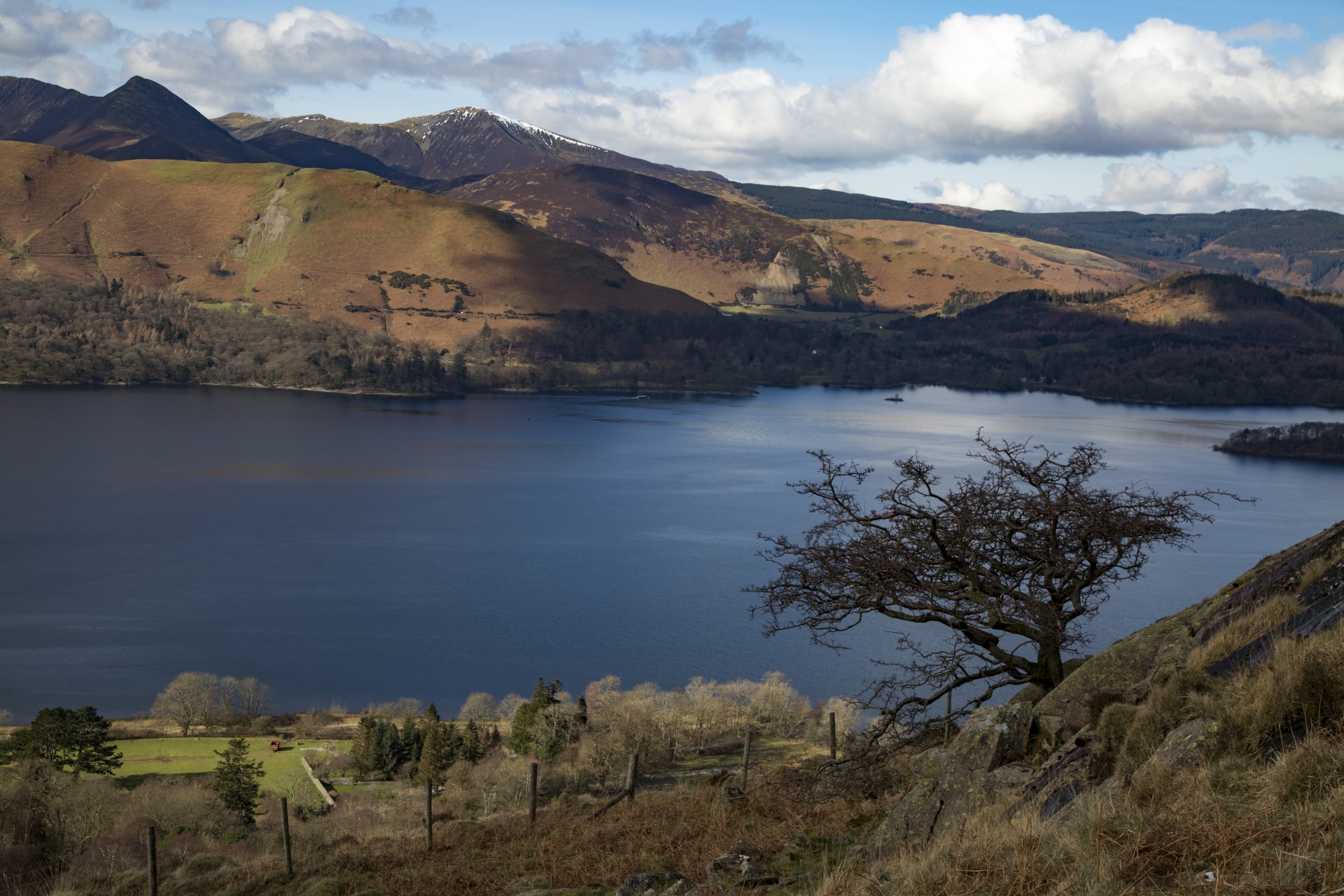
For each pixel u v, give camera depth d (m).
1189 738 8.27
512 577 109.88
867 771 14.92
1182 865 6.36
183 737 62.78
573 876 13.73
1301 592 11.13
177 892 18.47
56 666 79.62
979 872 7.44
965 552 15.30
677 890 10.67
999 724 11.38
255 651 84.94
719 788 17.84
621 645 87.56
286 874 18.06
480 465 187.25
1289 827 6.27
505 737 62.72
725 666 81.62
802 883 10.41
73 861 24.75
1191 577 101.44
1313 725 7.53
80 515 137.75
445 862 16.66
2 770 35.97
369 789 49.81
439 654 85.38
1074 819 7.65
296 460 189.62
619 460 193.88
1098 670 13.32
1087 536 14.20
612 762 46.50
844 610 15.85
